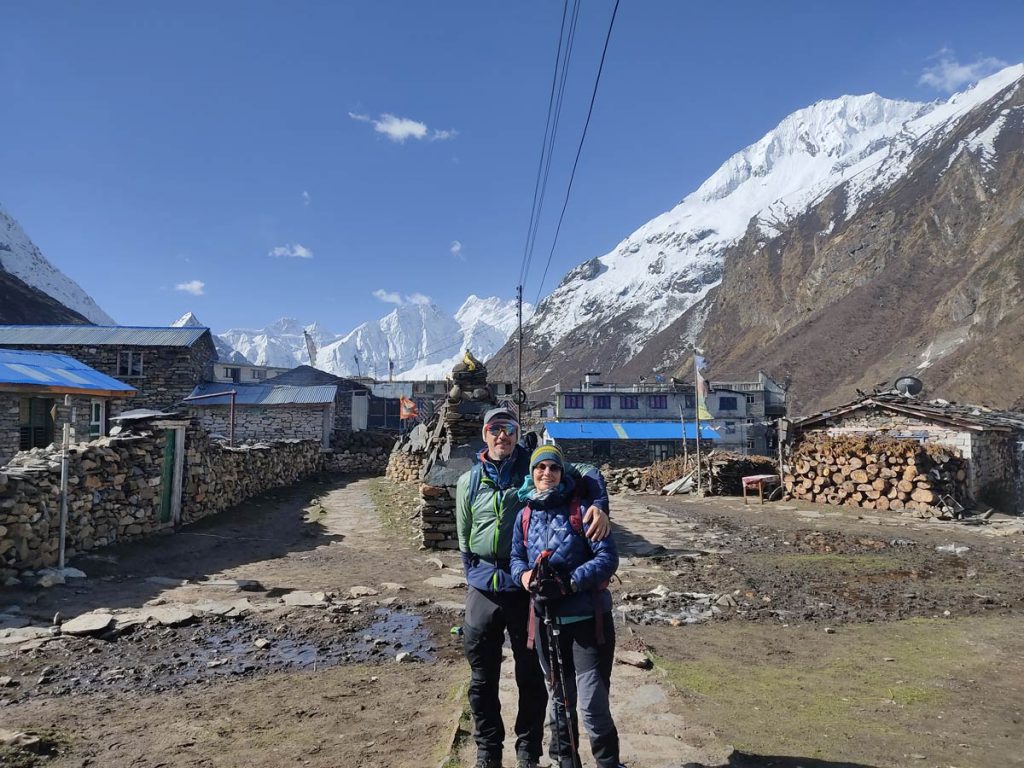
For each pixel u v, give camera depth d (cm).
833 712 484
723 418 6159
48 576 857
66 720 468
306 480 2939
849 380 12719
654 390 6359
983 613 816
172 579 930
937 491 1886
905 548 1303
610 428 5006
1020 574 1048
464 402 1441
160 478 1298
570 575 342
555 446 369
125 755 412
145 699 514
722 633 721
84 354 4050
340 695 523
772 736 433
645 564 1123
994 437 2275
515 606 381
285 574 989
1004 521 1756
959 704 508
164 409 4041
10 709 487
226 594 851
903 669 596
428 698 516
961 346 10744
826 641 693
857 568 1088
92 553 1036
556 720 350
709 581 985
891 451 1958
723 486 2517
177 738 439
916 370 11094
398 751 417
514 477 392
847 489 2070
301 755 412
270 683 552
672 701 486
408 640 679
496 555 383
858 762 398
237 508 1739
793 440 2397
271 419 4072
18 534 859
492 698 381
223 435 4038
